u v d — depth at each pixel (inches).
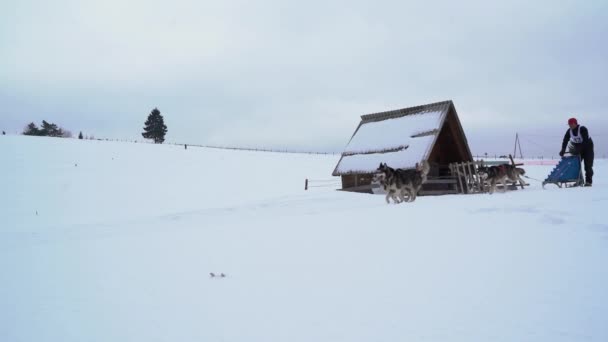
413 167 733.3
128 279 227.5
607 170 1182.3
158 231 413.7
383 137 844.6
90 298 198.4
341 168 864.3
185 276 226.4
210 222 471.8
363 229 322.3
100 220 655.1
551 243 238.5
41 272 253.6
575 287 172.4
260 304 177.6
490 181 664.4
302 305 173.3
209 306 178.9
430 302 167.3
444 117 779.4
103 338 152.0
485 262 213.0
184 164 1601.9
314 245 279.1
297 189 1066.7
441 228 301.6
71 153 1683.1
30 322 170.9
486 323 145.6
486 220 319.0
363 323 152.1
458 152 844.6
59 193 1025.5
